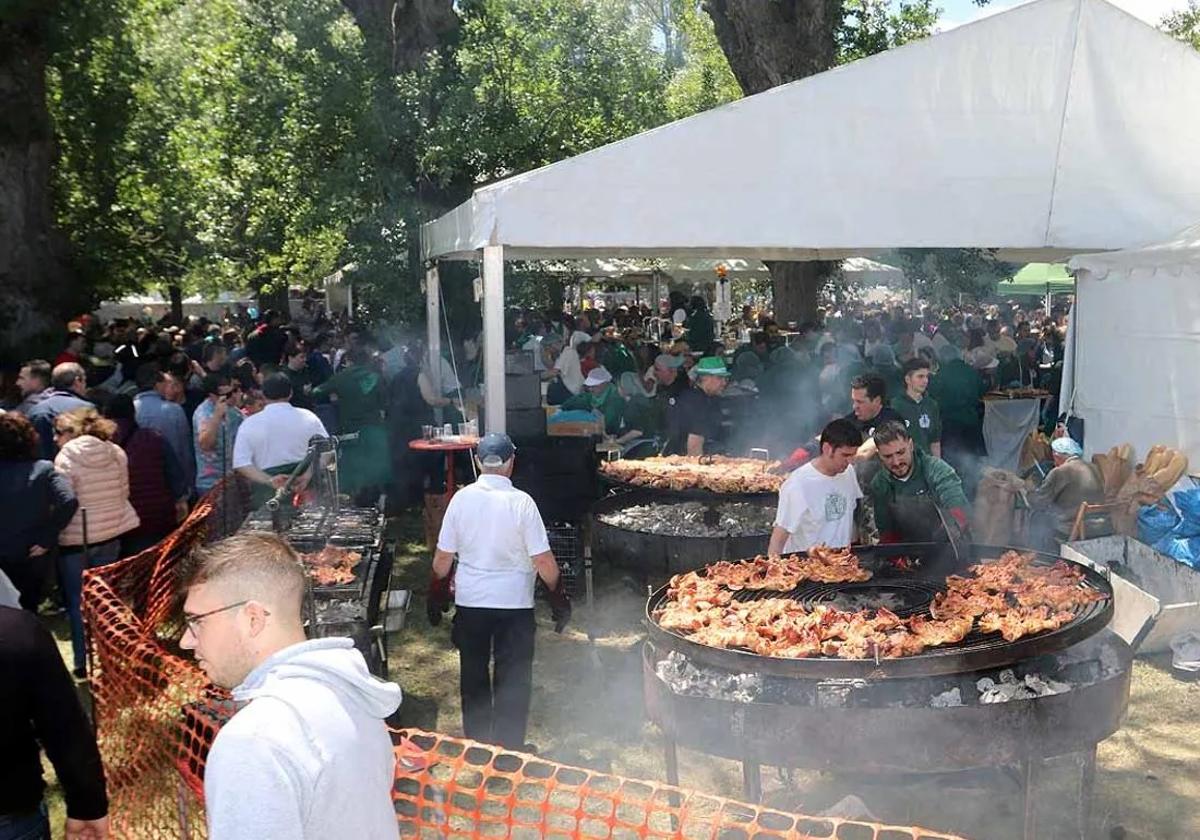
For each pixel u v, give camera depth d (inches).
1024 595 163.6
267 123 611.2
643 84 685.3
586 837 119.0
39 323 700.7
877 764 141.0
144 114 884.0
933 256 610.2
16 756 104.7
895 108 322.7
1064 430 367.9
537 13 646.5
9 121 682.8
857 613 158.7
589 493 319.3
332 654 77.7
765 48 594.6
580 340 597.3
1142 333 344.5
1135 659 250.4
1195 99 335.3
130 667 150.8
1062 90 331.3
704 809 175.3
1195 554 267.4
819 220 319.3
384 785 76.8
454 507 202.2
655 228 309.9
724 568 192.7
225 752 70.0
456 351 606.2
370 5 613.3
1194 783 191.0
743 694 150.9
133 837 153.3
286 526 235.3
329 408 449.1
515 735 204.5
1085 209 334.3
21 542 210.2
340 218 594.9
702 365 335.3
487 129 592.1
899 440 201.8
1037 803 179.5
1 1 629.6
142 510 281.9
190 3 902.4
